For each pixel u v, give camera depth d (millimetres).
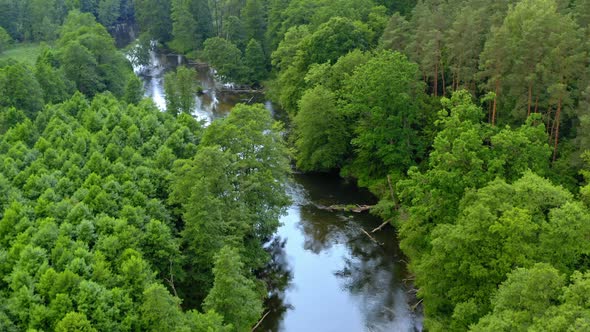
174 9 164875
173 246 49875
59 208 53188
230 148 59969
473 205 43781
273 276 59969
